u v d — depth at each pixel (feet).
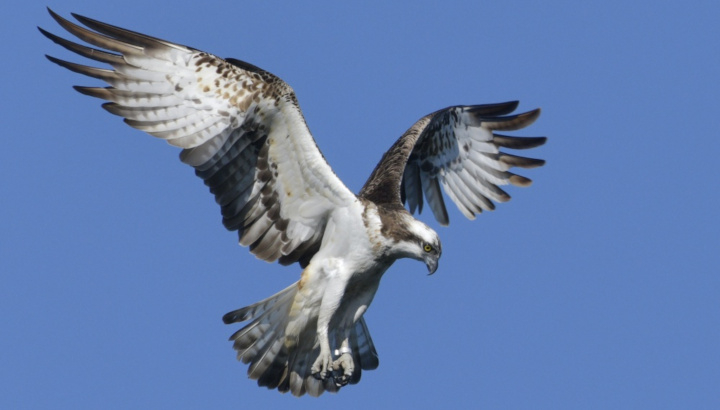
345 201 48.83
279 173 48.52
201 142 47.19
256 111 47.09
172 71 47.09
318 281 49.24
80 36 46.16
